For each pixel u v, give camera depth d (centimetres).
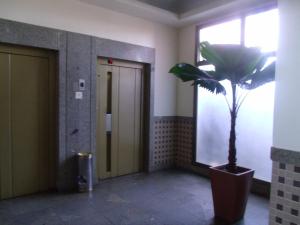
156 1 391
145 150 453
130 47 407
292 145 187
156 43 445
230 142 288
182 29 468
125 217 283
